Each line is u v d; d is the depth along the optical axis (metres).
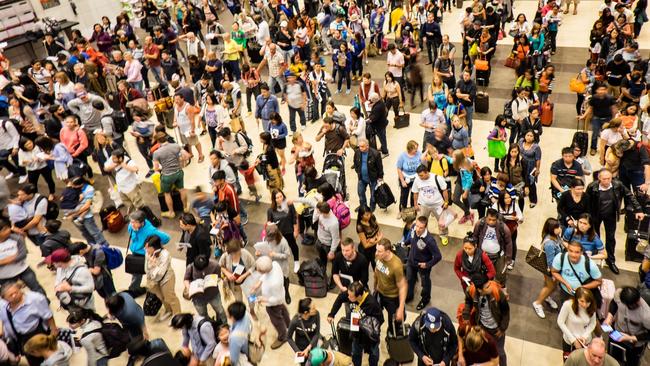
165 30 15.66
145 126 10.77
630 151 8.32
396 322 6.19
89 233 8.94
